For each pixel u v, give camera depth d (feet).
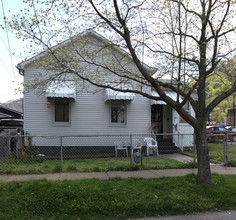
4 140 30.73
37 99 38.45
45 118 38.55
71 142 39.11
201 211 14.94
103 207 14.49
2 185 17.65
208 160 18.74
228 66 21.17
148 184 18.31
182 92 19.47
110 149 39.78
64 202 14.93
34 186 16.93
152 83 19.16
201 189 17.22
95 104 39.75
